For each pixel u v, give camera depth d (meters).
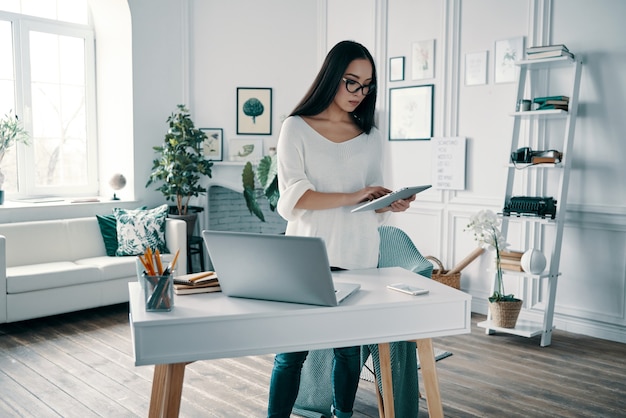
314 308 1.89
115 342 4.36
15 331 4.64
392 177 5.84
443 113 5.37
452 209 5.36
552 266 4.39
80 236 5.52
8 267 5.00
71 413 3.12
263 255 1.89
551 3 4.66
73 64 6.32
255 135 6.52
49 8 6.14
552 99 4.40
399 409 2.69
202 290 2.09
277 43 6.47
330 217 2.34
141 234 5.56
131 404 3.24
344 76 2.25
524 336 4.48
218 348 1.82
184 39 6.39
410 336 2.01
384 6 5.75
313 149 2.32
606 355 4.13
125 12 6.04
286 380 2.29
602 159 4.46
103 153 6.50
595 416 3.12
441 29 5.34
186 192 6.03
